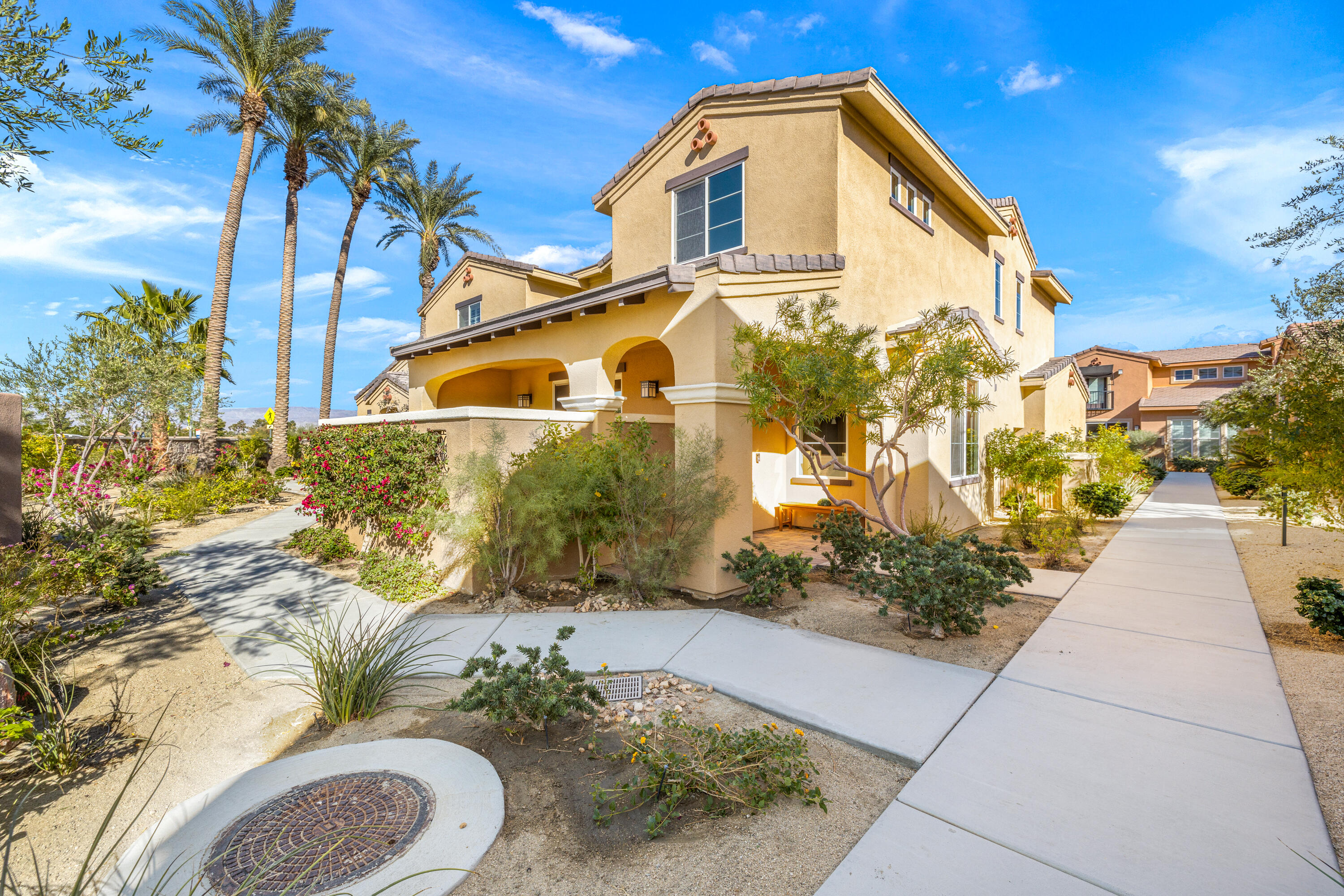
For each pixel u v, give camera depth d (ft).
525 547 26.14
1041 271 64.18
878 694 16.01
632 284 26.86
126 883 9.44
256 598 26.68
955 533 34.30
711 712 15.60
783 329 27.20
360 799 11.85
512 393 55.83
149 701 16.89
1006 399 51.39
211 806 11.72
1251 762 12.34
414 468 28.43
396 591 26.53
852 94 29.22
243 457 80.69
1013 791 11.62
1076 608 23.29
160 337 57.57
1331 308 22.93
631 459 25.29
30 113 13.06
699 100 33.83
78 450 48.96
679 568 25.57
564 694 14.26
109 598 24.03
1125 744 13.19
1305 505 22.76
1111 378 112.06
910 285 37.01
